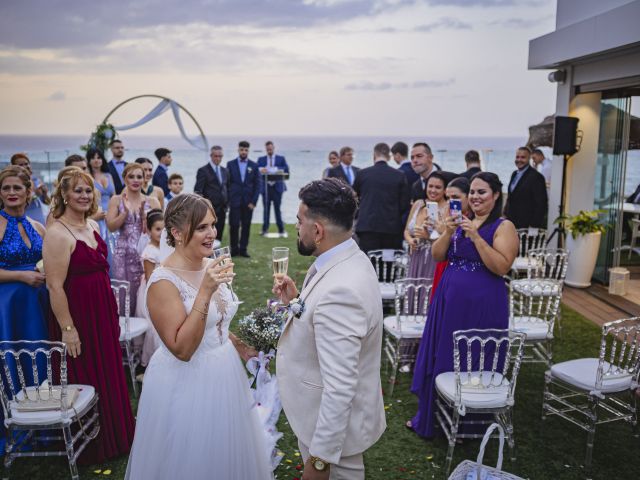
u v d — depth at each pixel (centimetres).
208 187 895
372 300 188
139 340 465
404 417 390
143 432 231
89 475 317
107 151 930
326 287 185
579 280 744
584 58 698
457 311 343
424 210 494
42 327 340
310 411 195
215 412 228
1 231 332
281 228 1173
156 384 229
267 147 1182
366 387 195
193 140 1252
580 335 559
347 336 176
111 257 582
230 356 240
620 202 740
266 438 299
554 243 824
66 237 310
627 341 367
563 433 369
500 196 345
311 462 178
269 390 303
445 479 315
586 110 773
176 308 217
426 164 646
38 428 294
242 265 867
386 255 570
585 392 351
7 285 331
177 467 223
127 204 476
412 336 418
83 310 319
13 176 333
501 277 346
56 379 343
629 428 377
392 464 330
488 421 344
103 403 327
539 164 1015
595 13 707
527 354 506
